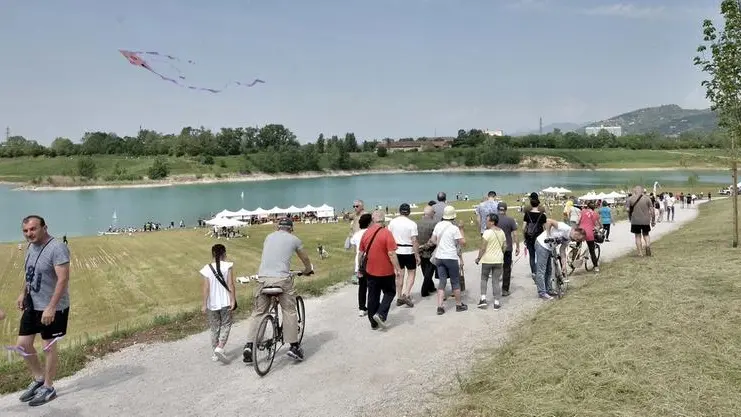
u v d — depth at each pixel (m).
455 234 9.28
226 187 145.12
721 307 7.67
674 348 6.24
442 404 5.62
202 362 7.20
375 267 8.30
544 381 5.75
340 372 6.71
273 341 6.93
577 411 4.95
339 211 84.81
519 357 6.57
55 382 6.57
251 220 63.25
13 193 133.75
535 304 9.75
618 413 4.83
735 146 14.21
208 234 51.97
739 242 15.43
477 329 8.35
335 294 11.28
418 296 10.88
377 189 131.00
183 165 181.25
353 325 8.82
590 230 12.48
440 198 11.73
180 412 5.66
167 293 25.12
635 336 6.75
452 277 9.36
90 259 36.81
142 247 42.56
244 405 5.82
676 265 11.35
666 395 5.11
